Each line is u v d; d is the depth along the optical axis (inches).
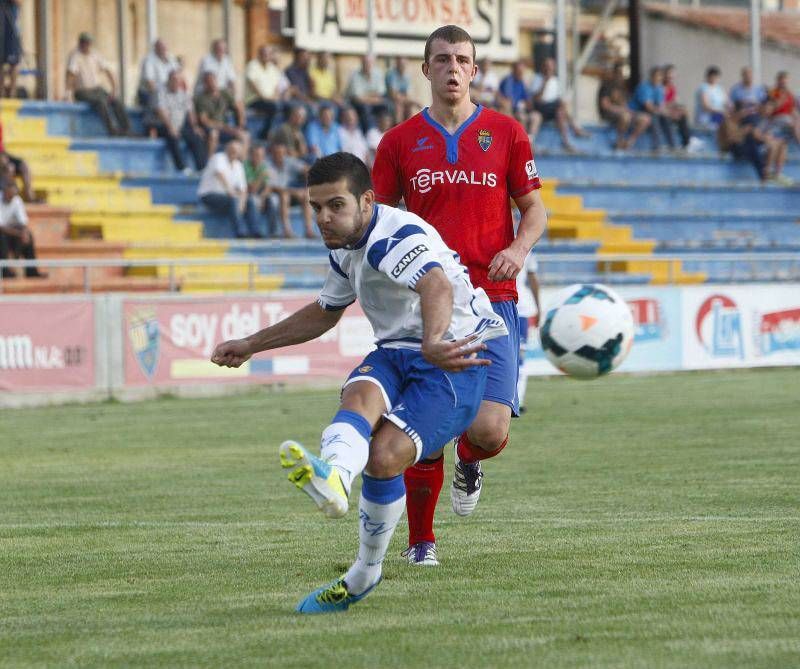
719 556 544.4
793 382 1600.6
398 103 2149.4
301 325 476.1
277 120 2089.1
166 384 1510.8
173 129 2000.5
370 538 435.2
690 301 1772.9
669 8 2758.4
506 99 2228.1
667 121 2469.2
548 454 954.1
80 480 859.4
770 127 2532.0
